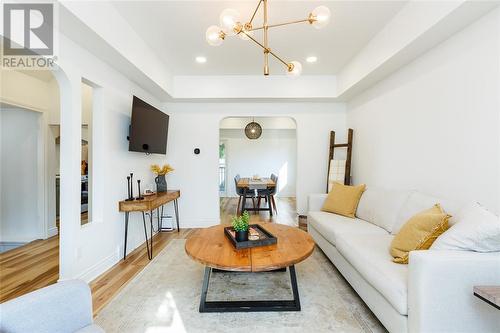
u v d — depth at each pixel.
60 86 2.28
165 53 3.48
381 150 3.41
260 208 6.20
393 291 1.50
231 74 4.27
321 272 2.69
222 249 2.06
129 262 2.99
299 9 2.47
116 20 2.48
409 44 2.38
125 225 3.11
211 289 2.32
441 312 1.32
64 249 2.30
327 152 4.68
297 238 2.35
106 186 2.83
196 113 4.68
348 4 2.39
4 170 3.94
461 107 2.12
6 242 3.94
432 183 2.47
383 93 3.35
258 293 2.25
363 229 2.62
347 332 1.72
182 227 4.66
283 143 8.88
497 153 1.82
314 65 3.88
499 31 1.79
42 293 1.02
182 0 2.34
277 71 4.14
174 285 2.40
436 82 2.41
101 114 2.75
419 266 1.34
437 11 2.00
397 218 2.49
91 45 2.38
